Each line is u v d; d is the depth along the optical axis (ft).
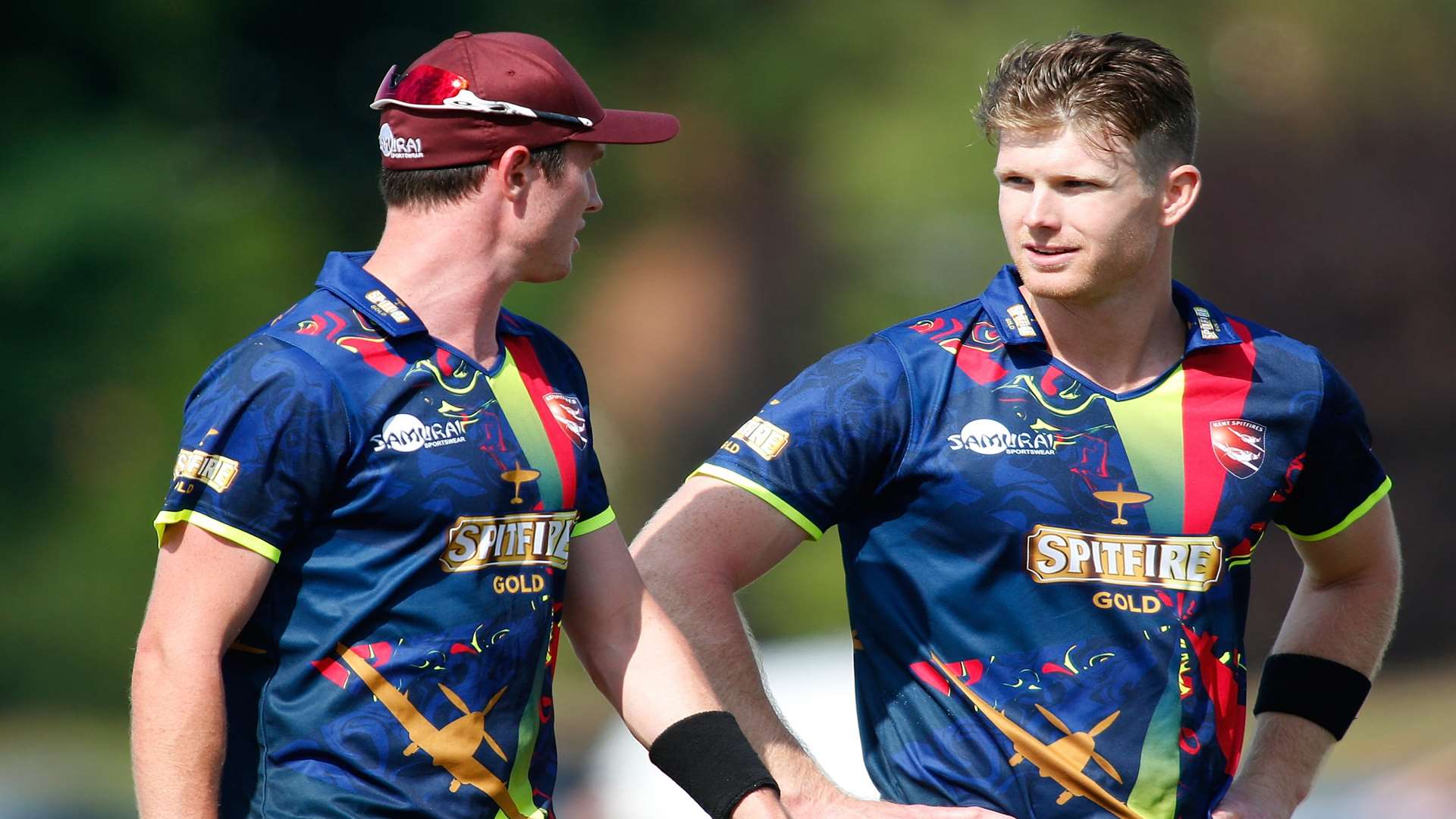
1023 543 34.63
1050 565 34.60
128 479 212.64
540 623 32.19
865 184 265.13
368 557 30.55
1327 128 272.92
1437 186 267.59
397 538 30.66
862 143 266.77
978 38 268.41
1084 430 35.14
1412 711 202.39
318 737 30.48
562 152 32.24
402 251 31.94
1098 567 34.65
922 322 36.32
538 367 33.12
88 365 208.54
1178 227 271.49
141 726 29.35
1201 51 271.90
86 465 214.07
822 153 271.49
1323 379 36.63
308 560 30.53
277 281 216.95
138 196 207.82
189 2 220.43
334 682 30.50
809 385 35.70
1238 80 271.90
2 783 126.31
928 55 270.87
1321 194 269.03
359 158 237.45
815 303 283.79
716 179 280.10
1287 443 36.14
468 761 31.19
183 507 29.53
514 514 31.68
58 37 217.36
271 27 229.25
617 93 259.39
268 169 229.04
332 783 30.42
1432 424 260.83
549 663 32.94
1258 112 271.69
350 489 30.42
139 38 219.82
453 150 31.37
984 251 267.59
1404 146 270.67
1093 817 34.47
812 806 35.42
